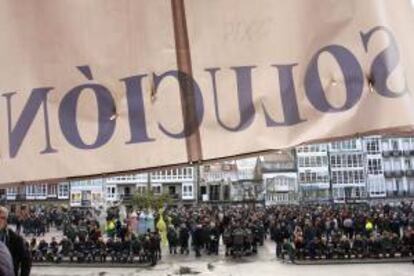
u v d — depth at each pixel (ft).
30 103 8.55
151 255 100.37
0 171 8.43
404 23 8.16
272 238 141.08
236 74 8.36
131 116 8.39
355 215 142.20
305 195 310.86
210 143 8.21
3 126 8.55
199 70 8.39
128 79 8.47
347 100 8.04
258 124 8.21
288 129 8.15
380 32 8.02
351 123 7.95
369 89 7.97
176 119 8.32
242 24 8.44
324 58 8.22
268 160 318.45
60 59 8.60
